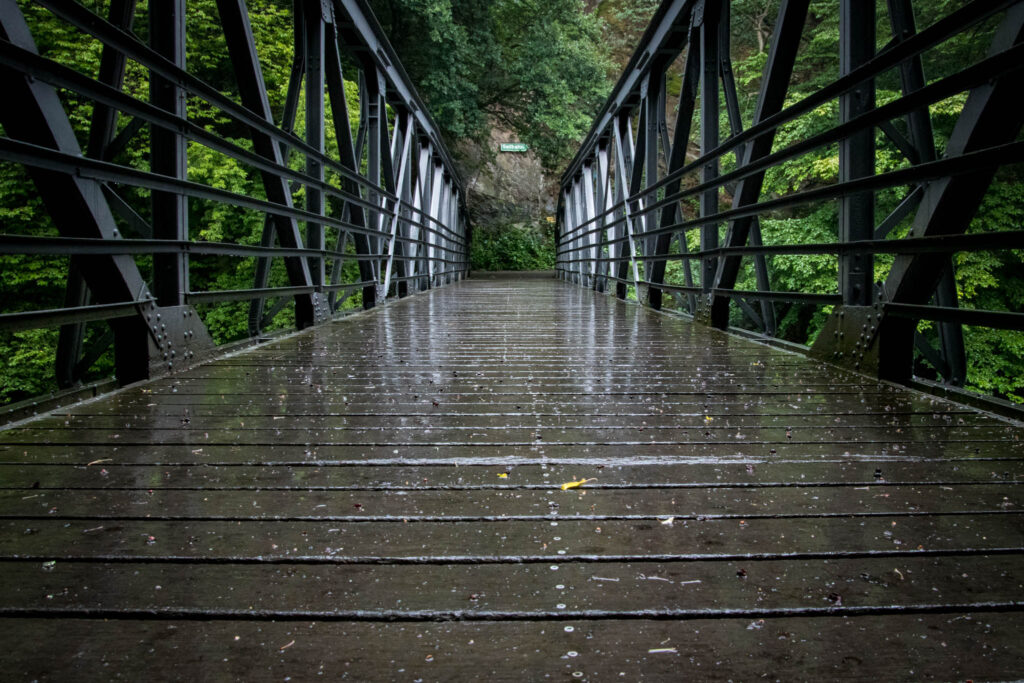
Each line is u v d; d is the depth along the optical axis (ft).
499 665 2.48
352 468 4.83
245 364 9.55
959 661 2.50
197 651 2.56
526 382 8.27
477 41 48.01
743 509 4.01
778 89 11.87
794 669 2.45
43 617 2.79
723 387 7.93
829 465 4.88
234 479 4.55
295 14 14.94
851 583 3.09
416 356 10.48
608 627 2.74
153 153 8.48
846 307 9.19
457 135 47.78
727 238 13.71
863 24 8.79
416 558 3.35
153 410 6.64
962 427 6.00
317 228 14.99
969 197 6.88
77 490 4.33
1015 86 6.12
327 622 2.77
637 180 22.56
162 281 8.73
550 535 3.64
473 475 4.67
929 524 3.77
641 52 21.08
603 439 5.61
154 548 3.45
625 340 12.62
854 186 8.41
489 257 74.43
